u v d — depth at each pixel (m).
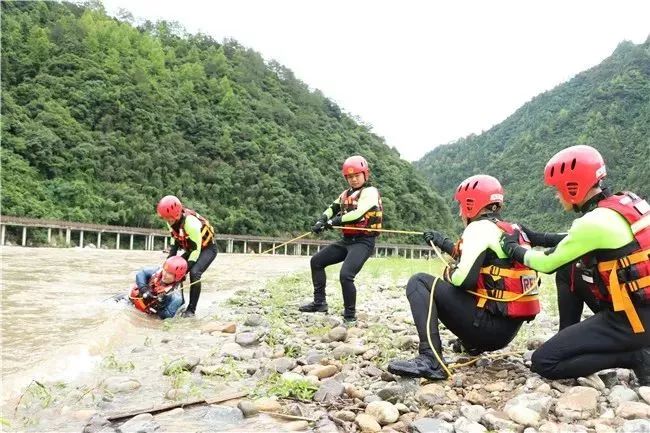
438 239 4.44
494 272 4.02
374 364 4.49
